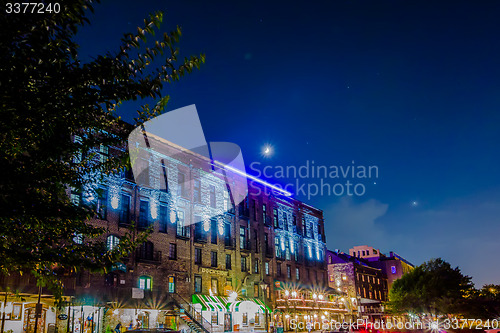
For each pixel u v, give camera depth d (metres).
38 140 5.54
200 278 38.31
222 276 41.00
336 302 59.56
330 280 72.31
